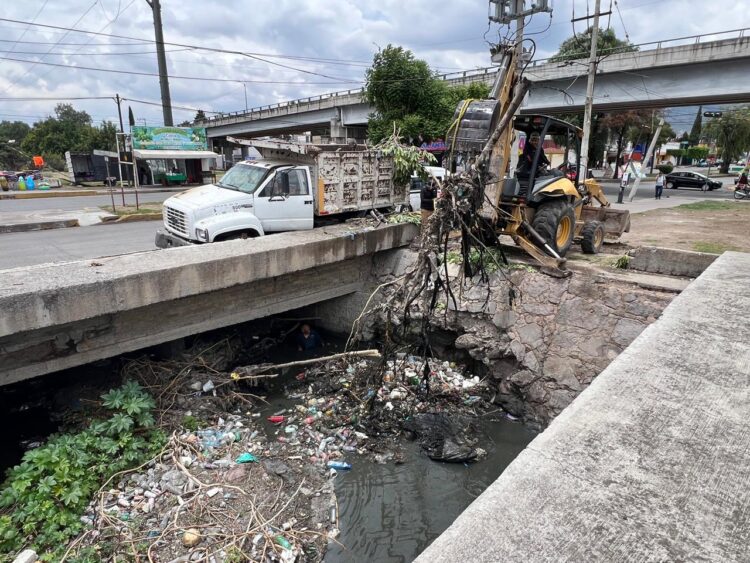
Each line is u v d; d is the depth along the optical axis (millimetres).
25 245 11953
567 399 7871
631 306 7473
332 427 7457
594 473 1806
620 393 2371
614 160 55375
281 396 8328
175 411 6988
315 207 10219
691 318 3412
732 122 56531
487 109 7566
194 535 4812
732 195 31484
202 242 8664
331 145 11125
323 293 9797
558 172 9430
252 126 46562
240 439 6785
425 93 22203
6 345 5715
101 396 6316
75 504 5047
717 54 20578
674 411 2215
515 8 14195
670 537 1524
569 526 1570
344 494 6098
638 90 23656
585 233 10062
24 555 4352
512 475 1807
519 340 8438
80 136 55281
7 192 25875
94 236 13500
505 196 8125
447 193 6438
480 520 1604
